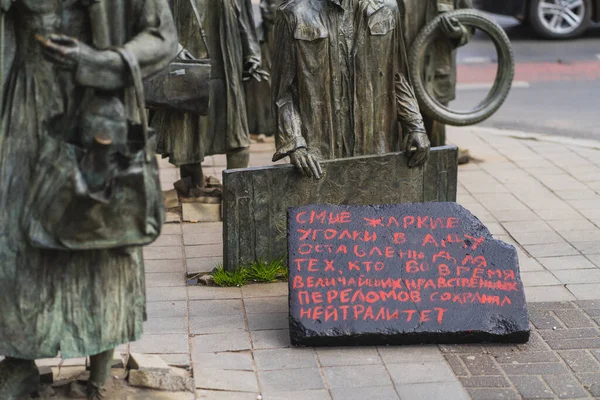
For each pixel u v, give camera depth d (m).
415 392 5.27
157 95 7.40
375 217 6.23
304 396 5.20
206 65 7.48
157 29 4.36
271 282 6.77
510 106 13.25
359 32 6.68
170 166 10.04
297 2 6.63
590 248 7.59
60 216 4.13
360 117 6.79
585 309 6.41
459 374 5.50
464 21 8.77
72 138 4.29
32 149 4.29
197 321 6.12
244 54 8.02
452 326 5.80
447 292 5.94
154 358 5.31
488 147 10.71
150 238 4.30
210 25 7.84
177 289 6.64
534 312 6.35
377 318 5.81
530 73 15.30
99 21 4.26
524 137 11.16
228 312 6.26
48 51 3.99
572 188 9.16
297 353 5.71
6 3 4.12
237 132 8.05
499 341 5.85
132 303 4.56
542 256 7.41
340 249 6.08
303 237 6.11
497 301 5.91
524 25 18.86
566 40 17.73
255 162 9.99
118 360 5.25
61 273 4.37
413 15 8.80
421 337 5.79
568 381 5.43
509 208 8.57
